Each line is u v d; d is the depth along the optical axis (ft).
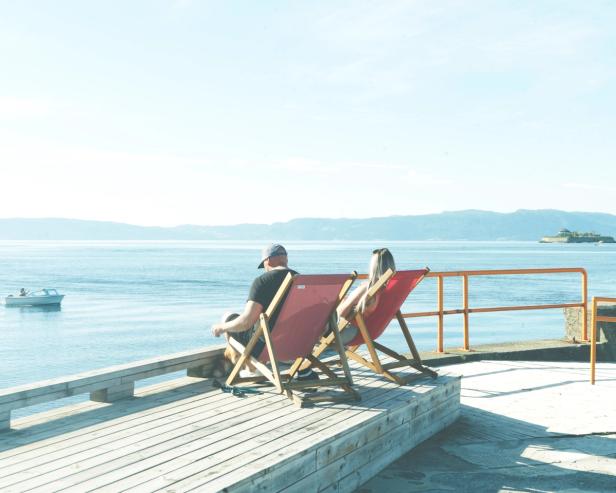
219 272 414.00
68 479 9.11
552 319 181.88
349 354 17.58
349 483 11.87
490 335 141.90
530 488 12.06
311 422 12.28
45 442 10.98
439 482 12.43
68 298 242.17
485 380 22.40
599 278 336.08
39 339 139.85
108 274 392.88
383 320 17.17
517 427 16.40
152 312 191.01
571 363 26.00
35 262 592.19
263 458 9.97
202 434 11.46
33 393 12.14
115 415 12.85
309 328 14.89
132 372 14.56
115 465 9.73
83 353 119.96
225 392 15.07
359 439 12.26
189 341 132.77
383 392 15.24
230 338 15.75
